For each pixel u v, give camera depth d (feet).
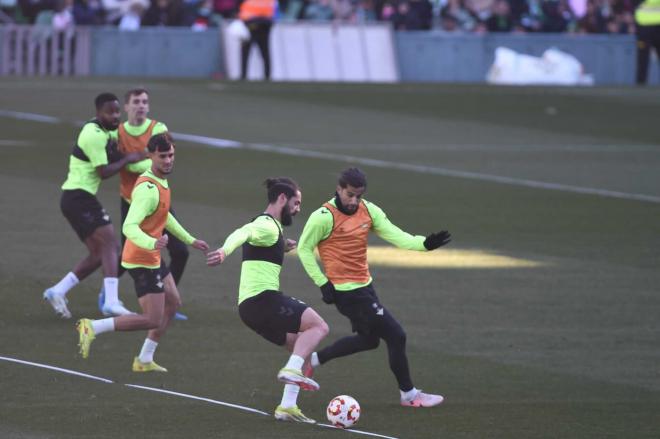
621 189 225.15
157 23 398.21
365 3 432.25
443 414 102.47
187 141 258.98
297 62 401.08
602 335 130.41
